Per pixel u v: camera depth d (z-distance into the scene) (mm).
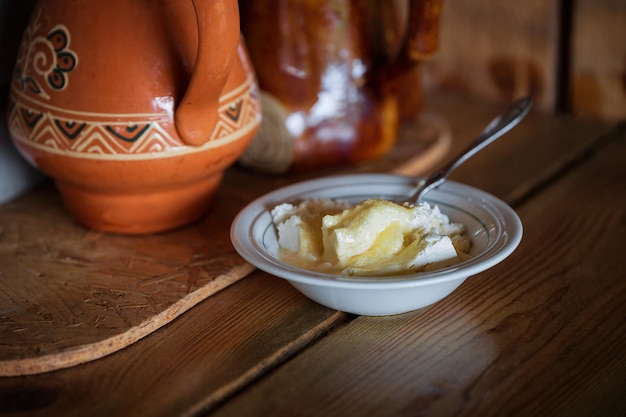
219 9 565
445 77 1005
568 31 918
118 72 615
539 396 517
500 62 961
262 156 783
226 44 578
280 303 612
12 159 761
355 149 784
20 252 676
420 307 586
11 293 620
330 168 800
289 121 755
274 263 552
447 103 975
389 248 577
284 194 657
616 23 882
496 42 956
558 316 588
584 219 716
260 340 572
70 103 623
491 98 980
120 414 511
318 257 597
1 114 744
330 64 752
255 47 749
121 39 613
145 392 528
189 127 623
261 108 761
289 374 539
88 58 616
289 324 588
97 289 622
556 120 923
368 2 769
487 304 603
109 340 561
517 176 795
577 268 645
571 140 870
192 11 626
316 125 762
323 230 588
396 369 541
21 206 753
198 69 586
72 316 589
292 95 750
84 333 568
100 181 643
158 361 556
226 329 585
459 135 888
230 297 623
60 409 516
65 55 620
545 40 923
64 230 709
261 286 634
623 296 609
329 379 534
